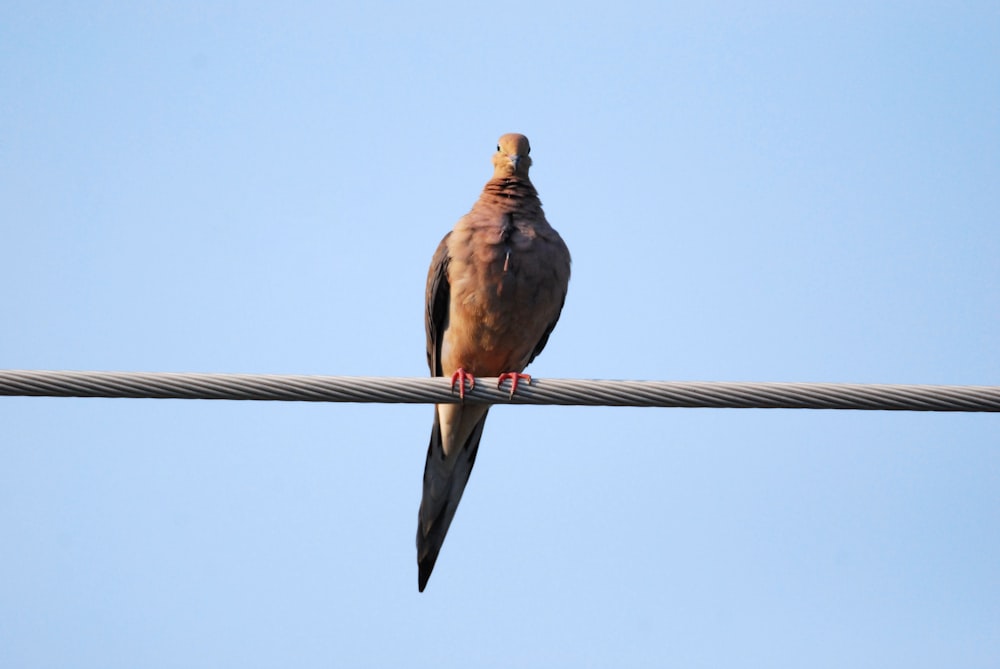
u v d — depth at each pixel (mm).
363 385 10594
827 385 10438
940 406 10344
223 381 10352
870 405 10398
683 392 10680
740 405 10586
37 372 10094
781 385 10500
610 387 10836
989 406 10297
